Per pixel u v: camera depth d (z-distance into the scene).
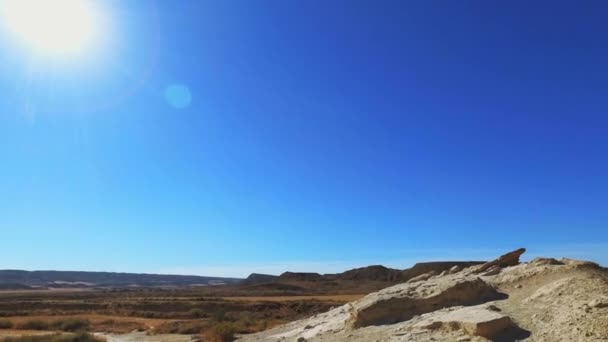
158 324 59.34
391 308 17.45
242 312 72.44
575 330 12.21
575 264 18.22
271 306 77.88
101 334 51.16
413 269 76.56
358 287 136.38
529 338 12.66
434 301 17.52
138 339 43.66
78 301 98.94
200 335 39.31
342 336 16.72
